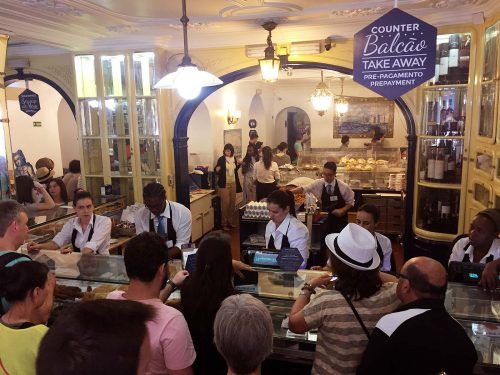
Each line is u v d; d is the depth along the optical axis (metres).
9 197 3.69
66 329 0.77
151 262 1.57
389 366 1.43
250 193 8.49
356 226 1.76
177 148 5.40
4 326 1.44
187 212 3.34
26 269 1.56
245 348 1.23
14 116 8.26
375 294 1.66
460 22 4.08
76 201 3.20
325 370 1.65
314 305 1.67
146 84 5.25
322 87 8.29
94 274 2.46
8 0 3.41
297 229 3.08
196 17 4.10
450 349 1.38
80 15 3.95
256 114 11.57
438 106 4.50
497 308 1.98
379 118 12.04
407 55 2.46
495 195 3.45
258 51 4.77
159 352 1.46
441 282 1.51
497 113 3.43
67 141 9.35
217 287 1.75
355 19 4.21
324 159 9.30
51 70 5.62
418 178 4.70
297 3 3.65
